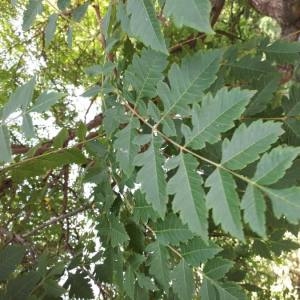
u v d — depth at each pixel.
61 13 0.28
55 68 0.67
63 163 0.29
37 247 0.51
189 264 0.23
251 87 0.27
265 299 0.48
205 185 0.19
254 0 0.60
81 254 0.33
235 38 0.58
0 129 0.22
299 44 0.29
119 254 0.25
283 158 0.18
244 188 0.21
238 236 0.18
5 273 0.25
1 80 0.66
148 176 0.21
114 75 0.26
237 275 0.35
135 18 0.19
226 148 0.19
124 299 0.28
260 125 0.18
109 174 0.27
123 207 0.27
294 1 0.54
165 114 0.22
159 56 0.23
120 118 0.24
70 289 0.32
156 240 0.24
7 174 0.30
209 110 0.20
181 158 0.20
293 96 0.27
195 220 0.19
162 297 0.26
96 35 0.30
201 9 0.16
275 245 0.34
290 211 0.17
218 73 0.27
